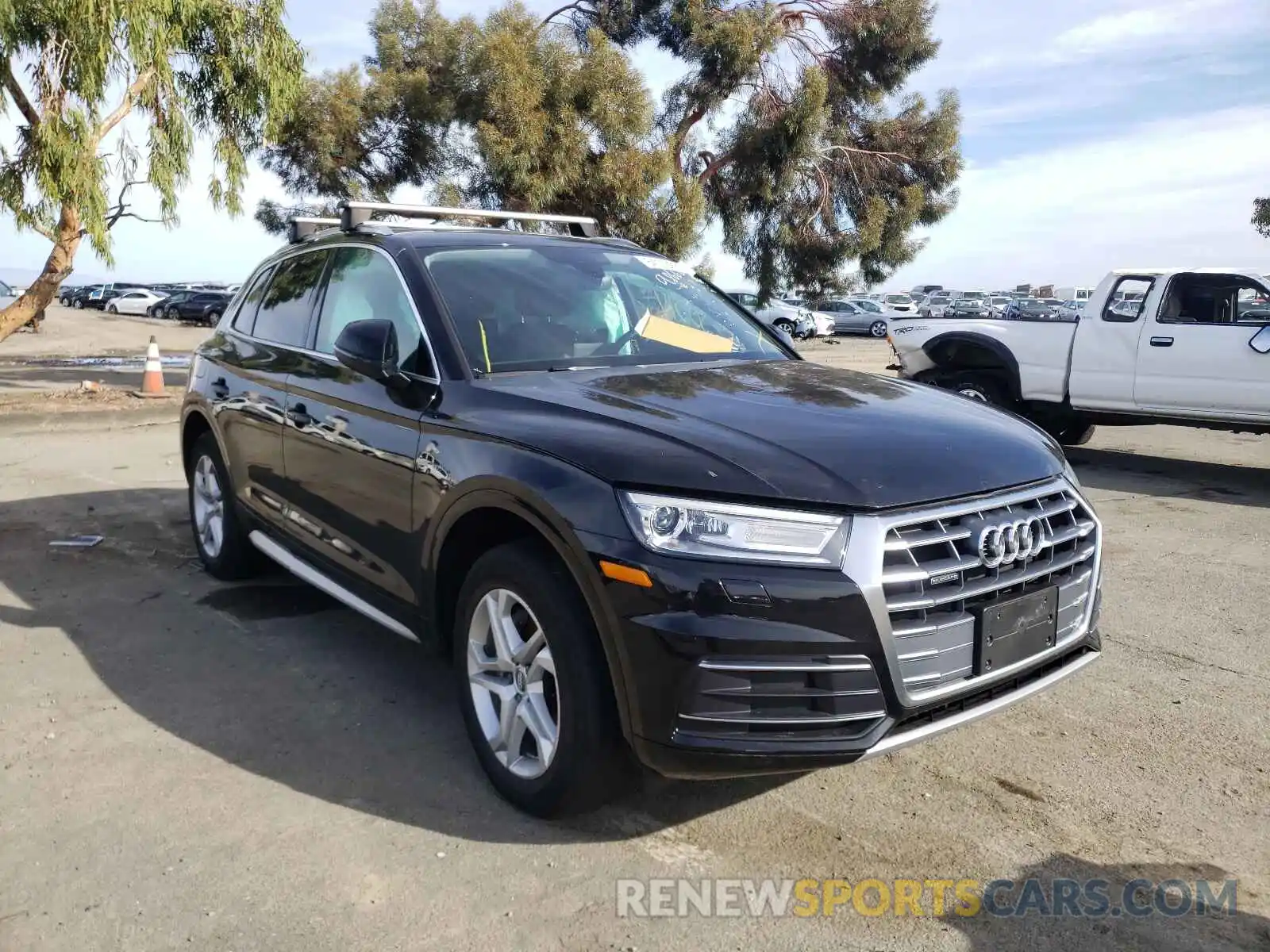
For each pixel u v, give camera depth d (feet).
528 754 10.32
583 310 13.08
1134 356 30.04
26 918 8.39
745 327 14.69
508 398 10.73
